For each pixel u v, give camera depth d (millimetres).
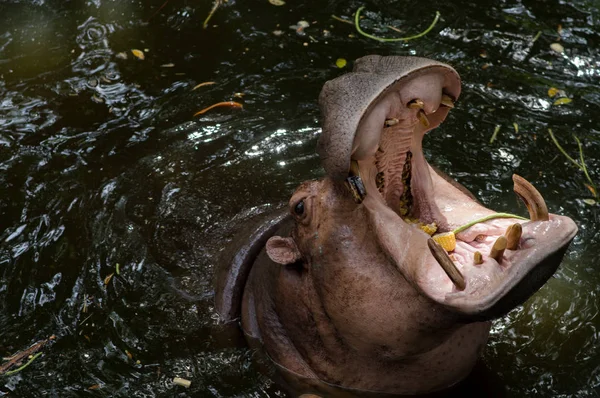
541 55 8758
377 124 4086
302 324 5352
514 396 5328
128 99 8484
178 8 9828
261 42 9180
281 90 8492
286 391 5535
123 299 6316
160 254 6648
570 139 7645
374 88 4043
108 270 6578
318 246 4867
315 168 7453
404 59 4188
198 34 9391
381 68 4176
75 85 8695
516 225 3783
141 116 8242
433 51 8844
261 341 5848
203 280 6391
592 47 8852
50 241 6859
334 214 4766
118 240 6816
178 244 6699
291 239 5219
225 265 6289
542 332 5836
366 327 4758
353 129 4000
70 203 7219
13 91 8641
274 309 5656
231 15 9648
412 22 9336
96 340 6000
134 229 6895
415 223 4738
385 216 4445
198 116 8203
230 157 7617
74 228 6977
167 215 6977
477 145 7590
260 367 5711
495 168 7324
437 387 5289
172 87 8625
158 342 5961
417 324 4570
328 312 4961
